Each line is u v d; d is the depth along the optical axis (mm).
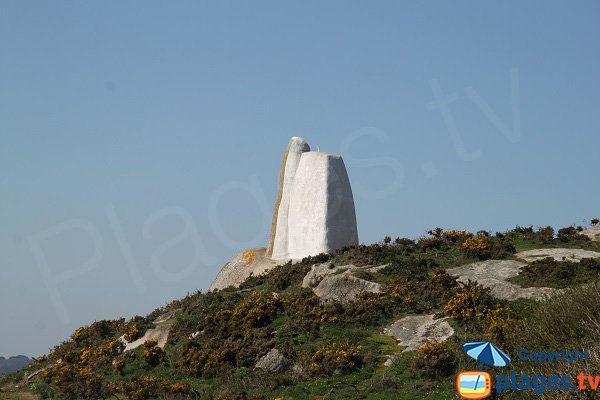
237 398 30672
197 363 35250
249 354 34688
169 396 32719
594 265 36094
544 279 35562
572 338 26250
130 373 37250
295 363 33438
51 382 38906
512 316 32250
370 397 29016
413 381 29469
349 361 31891
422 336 32906
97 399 35312
